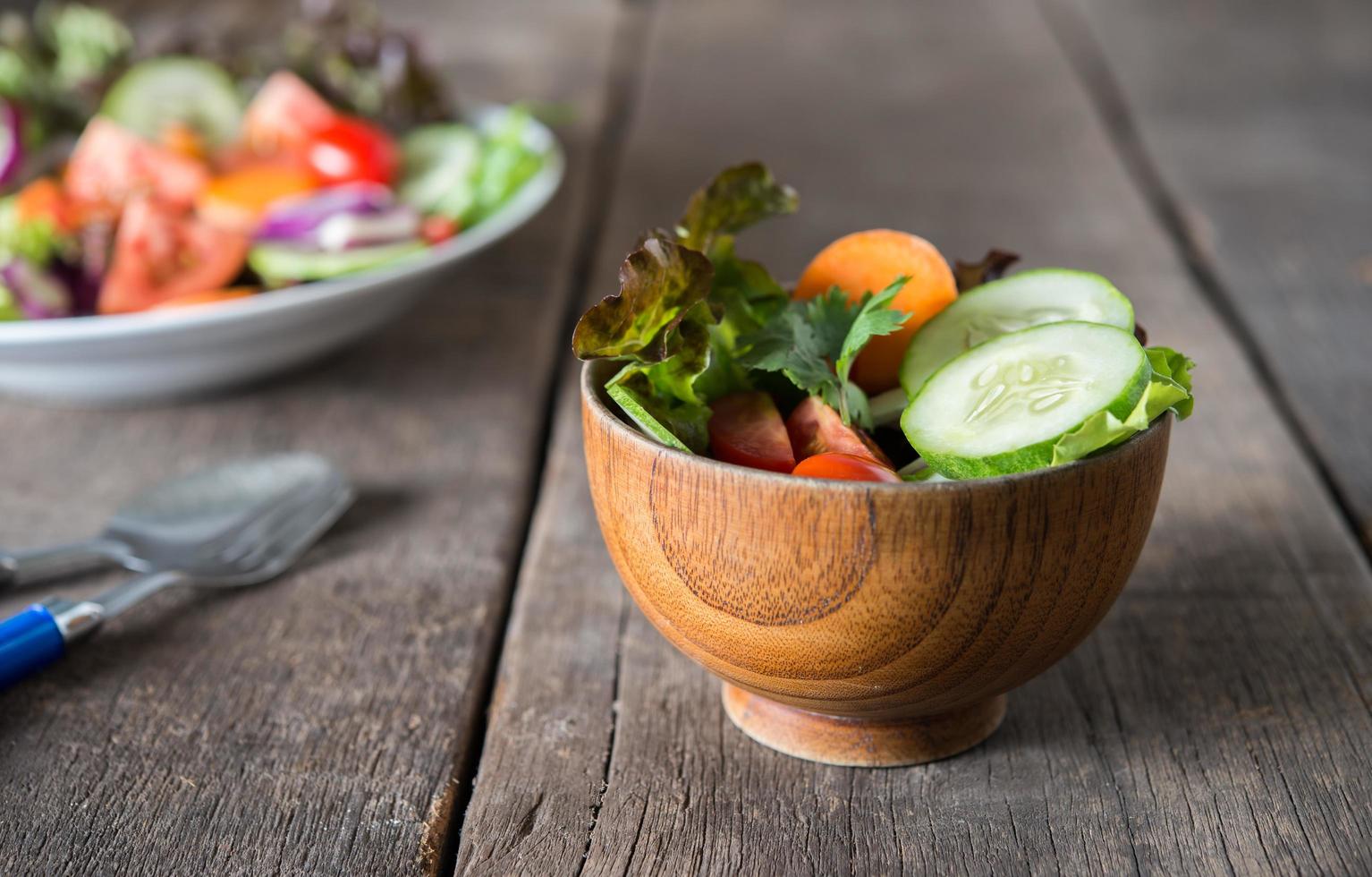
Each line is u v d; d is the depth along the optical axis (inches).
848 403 27.3
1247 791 27.3
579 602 30.5
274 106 40.0
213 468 32.8
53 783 27.8
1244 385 35.4
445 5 62.3
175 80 42.3
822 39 57.7
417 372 36.6
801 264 39.6
